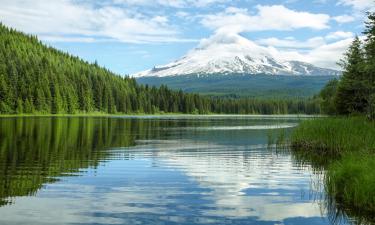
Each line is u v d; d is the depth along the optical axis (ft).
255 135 193.67
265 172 87.76
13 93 471.21
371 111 173.27
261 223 51.37
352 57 229.04
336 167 72.64
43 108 492.95
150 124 305.73
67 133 185.98
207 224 50.80
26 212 54.60
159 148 132.16
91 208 56.85
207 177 80.94
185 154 117.50
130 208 57.11
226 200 62.23
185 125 295.28
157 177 80.28
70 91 545.85
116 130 220.43
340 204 60.29
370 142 109.29
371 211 56.90
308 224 51.26
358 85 219.61
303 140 136.56
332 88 333.01
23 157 103.24
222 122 361.10
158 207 57.82
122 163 97.81
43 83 499.10
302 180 78.69
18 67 514.27
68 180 75.61
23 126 230.07
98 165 93.91
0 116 433.07
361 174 62.64
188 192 67.21
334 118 152.56
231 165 97.40
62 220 51.49
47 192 65.77
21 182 72.95
